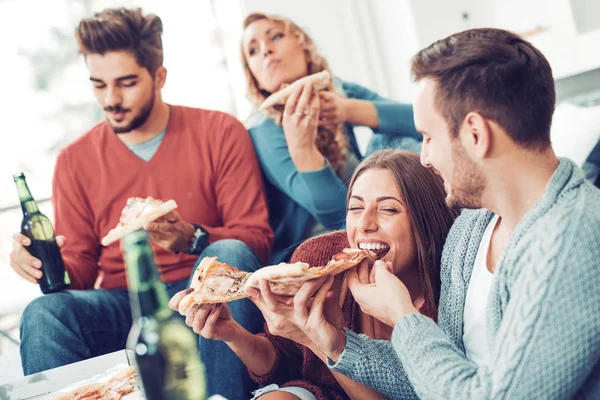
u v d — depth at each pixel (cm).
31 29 263
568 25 254
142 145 243
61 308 214
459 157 97
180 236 214
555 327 86
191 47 260
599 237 87
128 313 230
